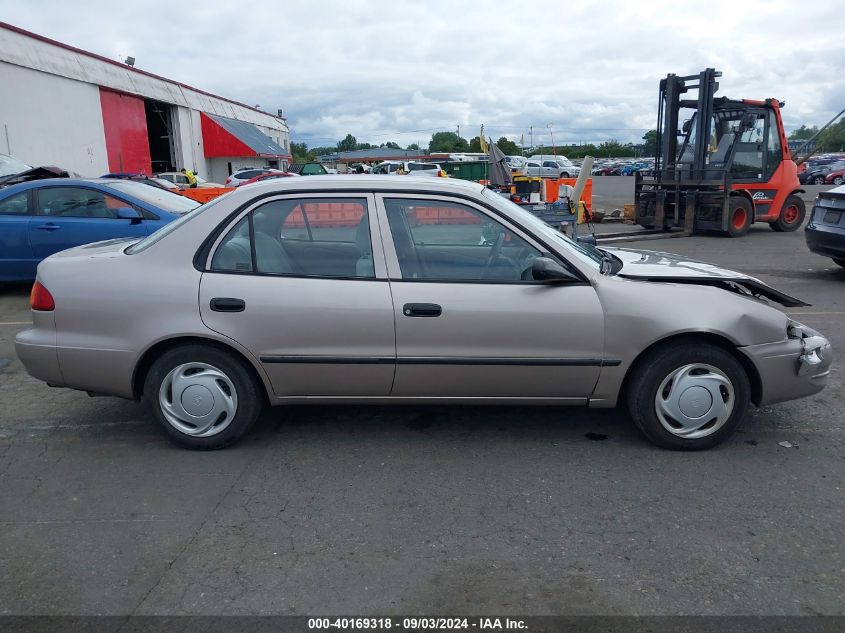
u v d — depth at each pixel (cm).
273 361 407
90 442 443
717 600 284
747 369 418
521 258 412
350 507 359
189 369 417
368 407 499
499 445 435
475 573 303
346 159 6153
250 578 300
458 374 409
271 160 4488
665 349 409
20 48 2105
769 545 323
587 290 404
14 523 345
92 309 409
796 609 278
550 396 418
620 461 411
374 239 409
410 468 404
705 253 1324
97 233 875
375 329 402
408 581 297
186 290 404
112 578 300
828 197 988
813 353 420
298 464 410
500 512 354
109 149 2717
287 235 413
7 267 888
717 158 1602
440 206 412
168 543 327
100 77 2630
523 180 1778
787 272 1095
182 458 418
